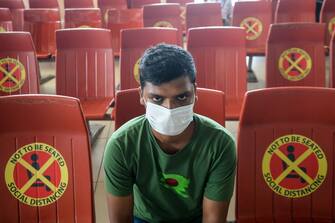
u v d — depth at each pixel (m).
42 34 4.76
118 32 4.60
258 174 1.58
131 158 1.29
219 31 3.00
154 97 1.17
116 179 1.31
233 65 3.04
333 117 1.53
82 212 1.55
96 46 3.16
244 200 1.58
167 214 1.42
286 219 1.58
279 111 1.55
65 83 3.16
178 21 4.39
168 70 1.13
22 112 1.51
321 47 3.05
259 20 4.53
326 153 1.55
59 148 1.54
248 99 1.52
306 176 1.57
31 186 1.55
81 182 1.54
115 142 1.29
